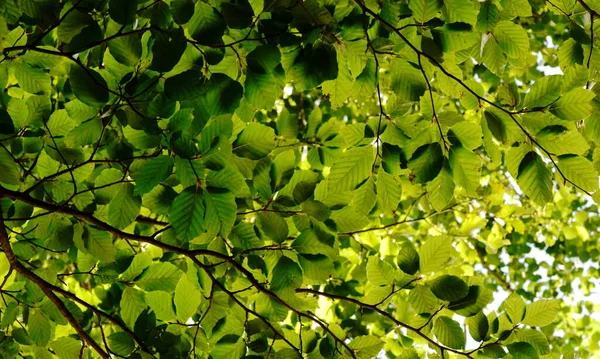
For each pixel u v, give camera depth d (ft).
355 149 8.41
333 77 8.21
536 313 8.52
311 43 8.15
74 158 8.63
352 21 8.20
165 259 9.30
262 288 8.43
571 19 8.36
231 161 8.32
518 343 8.46
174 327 8.66
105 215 8.76
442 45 8.25
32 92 8.46
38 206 8.35
